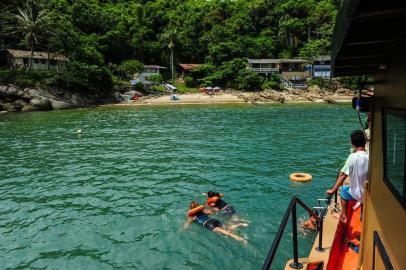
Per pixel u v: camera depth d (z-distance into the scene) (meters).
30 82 54.47
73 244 9.65
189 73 86.31
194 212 10.83
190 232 10.11
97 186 14.88
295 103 62.66
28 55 63.94
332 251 6.63
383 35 2.66
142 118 41.25
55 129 32.25
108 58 81.56
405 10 2.07
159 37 94.25
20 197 13.65
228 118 40.75
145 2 111.31
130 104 61.31
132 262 8.65
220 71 80.19
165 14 101.62
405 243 3.07
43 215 11.76
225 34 95.00
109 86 65.81
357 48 3.12
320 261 6.29
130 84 72.19
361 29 2.53
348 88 75.25
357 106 5.35
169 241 9.62
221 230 10.14
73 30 69.56
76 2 81.44
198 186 14.53
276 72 86.56
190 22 100.06
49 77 58.31
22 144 24.78
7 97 51.38
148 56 89.56
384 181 4.01
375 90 4.65
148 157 20.27
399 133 3.41
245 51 92.19
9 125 35.31
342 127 32.41
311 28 100.06
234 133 29.09
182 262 8.56
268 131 30.14
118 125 34.94
